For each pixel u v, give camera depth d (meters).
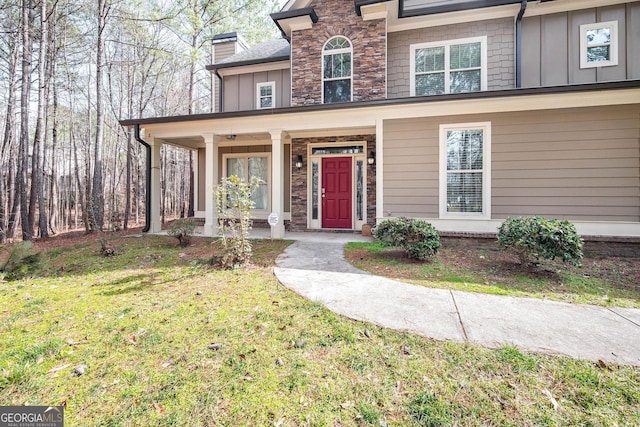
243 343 2.55
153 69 17.19
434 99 6.66
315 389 1.99
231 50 12.55
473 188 6.81
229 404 1.87
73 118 14.99
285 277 4.43
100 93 11.07
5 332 2.79
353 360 2.30
